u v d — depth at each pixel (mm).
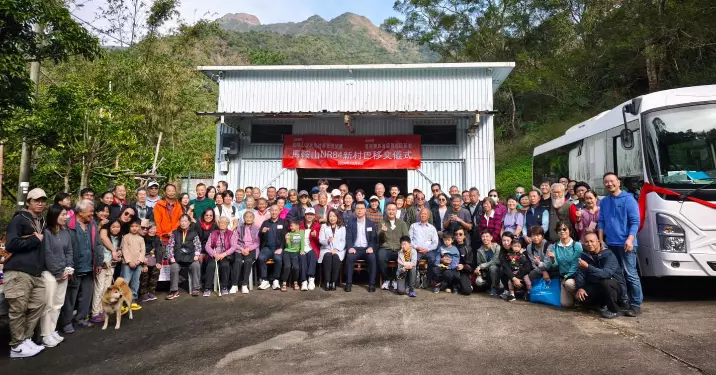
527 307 6340
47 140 9508
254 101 11852
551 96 25969
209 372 4246
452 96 11438
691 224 5910
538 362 4199
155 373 4277
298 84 11820
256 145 11836
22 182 10070
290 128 11812
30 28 7562
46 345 5055
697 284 7488
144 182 12359
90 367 4484
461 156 11383
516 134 28000
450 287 7598
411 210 8781
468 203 8906
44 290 4984
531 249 6812
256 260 8117
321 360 4449
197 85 16188
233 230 7785
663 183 6156
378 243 7969
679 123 6332
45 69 14812
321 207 8734
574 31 25766
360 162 11531
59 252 5191
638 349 4422
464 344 4785
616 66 21906
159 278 7398
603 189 8109
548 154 11602
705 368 3896
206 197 8719
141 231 6945
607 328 5172
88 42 8180
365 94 11633
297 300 7078
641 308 6027
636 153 6766
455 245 7703
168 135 14562
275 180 11703
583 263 5832
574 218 6770
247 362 4469
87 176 10359
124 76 13680
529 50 28609
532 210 7543
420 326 5508
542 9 28125
